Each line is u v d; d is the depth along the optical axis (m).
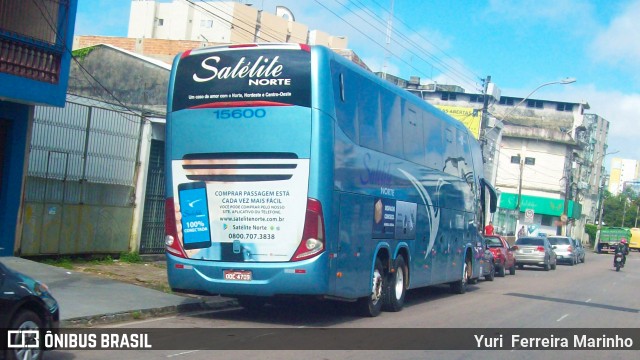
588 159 92.88
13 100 14.52
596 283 26.72
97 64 24.86
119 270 16.66
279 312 13.73
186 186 11.76
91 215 17.38
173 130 11.91
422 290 20.70
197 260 11.65
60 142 16.45
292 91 11.27
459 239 19.22
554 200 72.81
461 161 19.31
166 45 46.19
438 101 73.31
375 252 13.21
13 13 15.03
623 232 65.69
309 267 11.09
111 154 17.86
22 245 15.53
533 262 34.72
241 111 11.47
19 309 7.26
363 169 12.57
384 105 13.62
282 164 11.26
